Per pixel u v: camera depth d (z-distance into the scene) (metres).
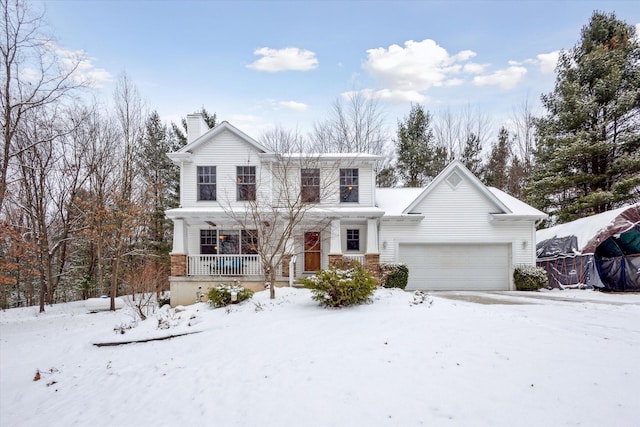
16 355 8.83
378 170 27.17
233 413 4.36
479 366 4.55
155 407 4.98
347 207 15.61
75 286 22.45
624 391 3.72
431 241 15.82
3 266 12.36
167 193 25.06
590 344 5.18
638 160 17.81
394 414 3.72
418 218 15.46
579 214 20.06
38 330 11.73
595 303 10.08
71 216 19.69
